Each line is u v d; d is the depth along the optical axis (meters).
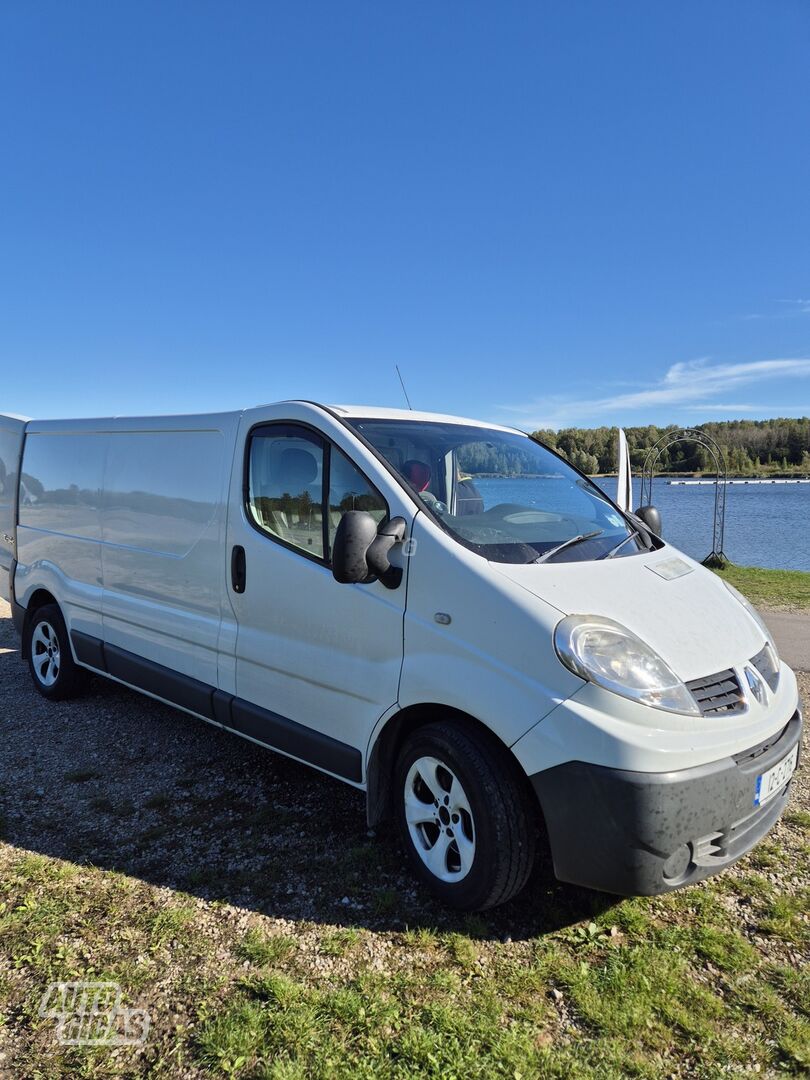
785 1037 2.22
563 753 2.45
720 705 2.62
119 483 4.71
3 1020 2.25
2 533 6.16
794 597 11.48
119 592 4.72
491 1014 2.30
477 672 2.70
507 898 2.71
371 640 3.09
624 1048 2.18
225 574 3.84
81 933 2.67
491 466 3.80
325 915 2.81
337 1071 2.06
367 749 3.11
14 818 3.57
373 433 3.46
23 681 6.07
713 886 3.04
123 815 3.62
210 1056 2.11
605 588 2.90
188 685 4.10
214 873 3.09
